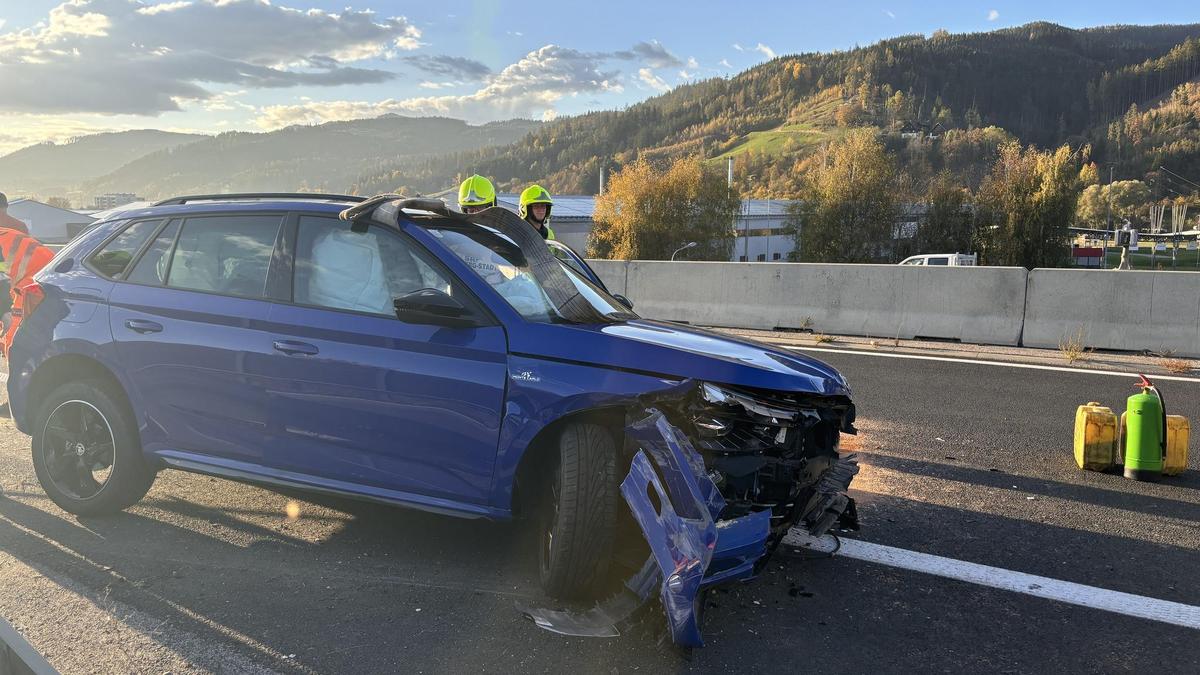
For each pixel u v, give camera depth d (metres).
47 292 4.35
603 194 62.72
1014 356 9.94
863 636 3.19
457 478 3.51
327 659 2.91
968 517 4.58
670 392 3.23
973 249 54.88
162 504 4.49
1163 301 9.98
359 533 4.13
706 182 60.06
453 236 3.78
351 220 3.81
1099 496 4.96
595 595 3.37
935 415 7.00
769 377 3.32
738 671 2.89
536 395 3.34
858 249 55.56
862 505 4.76
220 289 4.00
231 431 3.89
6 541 3.92
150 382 4.04
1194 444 6.14
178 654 2.93
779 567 3.85
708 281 12.96
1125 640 3.20
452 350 3.48
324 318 3.71
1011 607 3.47
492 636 3.10
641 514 3.04
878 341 11.16
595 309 3.93
